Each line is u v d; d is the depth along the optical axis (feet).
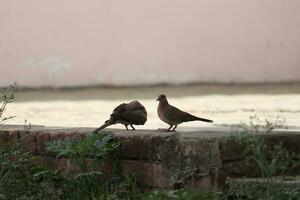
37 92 75.25
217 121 37.55
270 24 80.94
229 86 77.15
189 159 22.74
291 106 48.60
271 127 23.25
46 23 81.05
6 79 80.74
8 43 81.00
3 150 25.43
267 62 81.05
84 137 25.22
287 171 23.09
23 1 80.94
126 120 25.38
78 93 71.87
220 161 22.31
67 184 24.41
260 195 21.21
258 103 52.24
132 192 23.43
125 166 24.17
